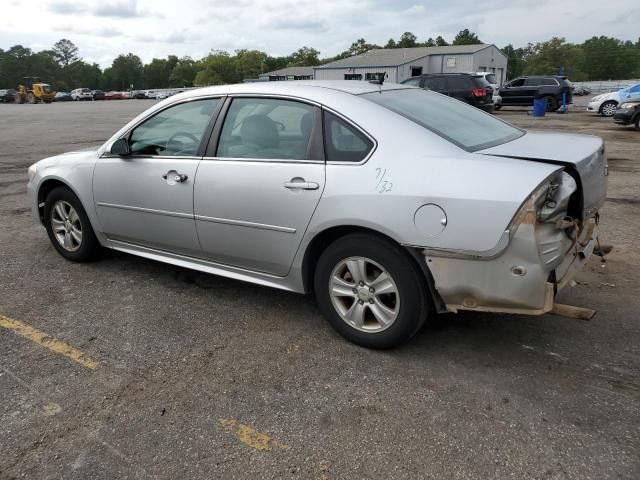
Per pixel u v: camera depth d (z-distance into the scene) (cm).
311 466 244
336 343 350
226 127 383
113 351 345
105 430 271
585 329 360
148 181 416
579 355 328
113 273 477
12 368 326
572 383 299
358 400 290
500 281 283
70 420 278
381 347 333
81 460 251
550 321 371
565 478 233
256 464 246
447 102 398
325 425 271
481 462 243
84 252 490
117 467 246
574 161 291
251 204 358
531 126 1789
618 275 452
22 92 6150
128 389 304
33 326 379
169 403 291
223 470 243
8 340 359
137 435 267
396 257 310
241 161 367
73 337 363
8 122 2481
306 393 298
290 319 385
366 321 340
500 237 275
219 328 374
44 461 250
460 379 306
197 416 280
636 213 653
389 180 305
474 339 350
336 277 341
